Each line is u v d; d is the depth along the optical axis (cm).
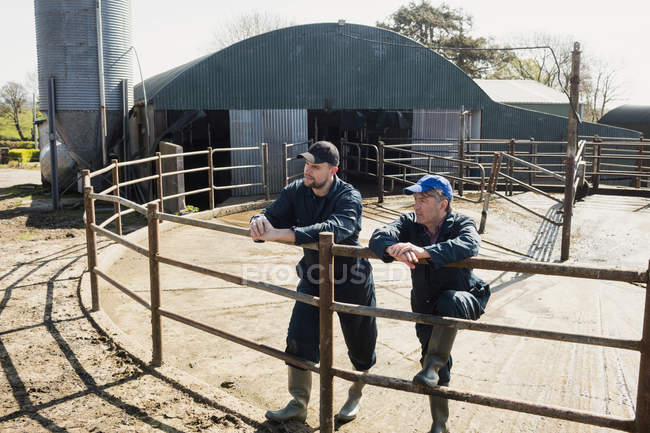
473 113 1934
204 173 1730
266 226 298
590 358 433
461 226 291
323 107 1689
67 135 1369
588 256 768
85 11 1318
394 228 295
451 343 279
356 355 339
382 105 1766
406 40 1770
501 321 516
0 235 908
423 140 1878
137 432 308
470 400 264
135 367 396
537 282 637
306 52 1653
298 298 305
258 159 1638
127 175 1446
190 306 557
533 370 412
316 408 360
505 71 5628
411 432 328
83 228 984
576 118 723
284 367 423
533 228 941
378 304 559
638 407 235
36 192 1681
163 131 1576
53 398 348
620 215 1071
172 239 848
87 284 598
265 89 1622
